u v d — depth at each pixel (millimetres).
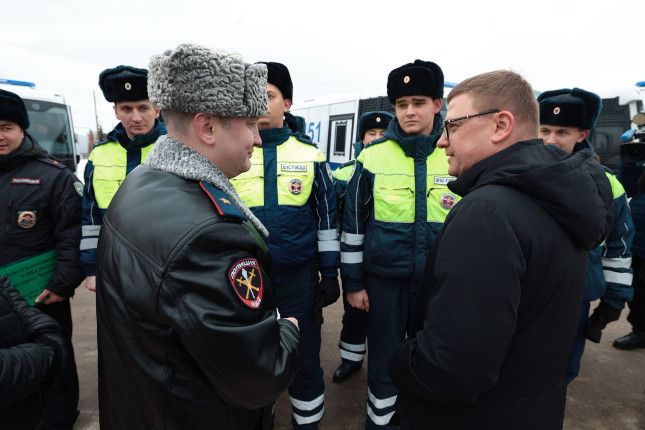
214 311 683
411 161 1857
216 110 772
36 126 6047
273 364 762
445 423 999
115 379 801
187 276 683
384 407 1912
